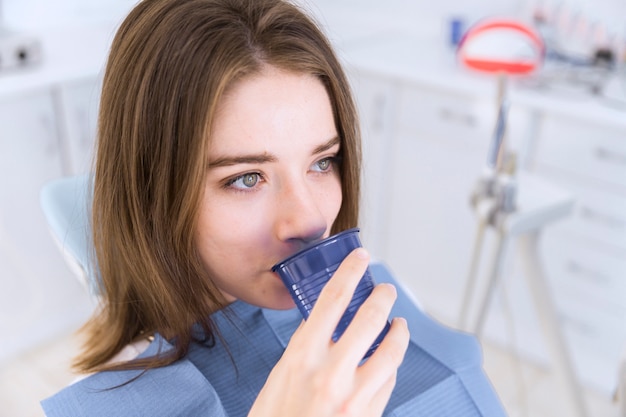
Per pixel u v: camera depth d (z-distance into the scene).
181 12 0.56
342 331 0.50
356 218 0.71
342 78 0.61
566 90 1.79
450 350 0.74
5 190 1.77
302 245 0.59
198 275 0.62
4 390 1.82
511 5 2.21
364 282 0.51
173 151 0.57
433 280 2.19
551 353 1.45
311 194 0.58
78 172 1.91
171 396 0.62
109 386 0.64
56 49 2.00
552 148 1.75
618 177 1.65
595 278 1.79
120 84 0.60
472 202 1.20
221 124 0.54
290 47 0.55
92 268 0.86
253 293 0.62
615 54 1.99
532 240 1.31
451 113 1.92
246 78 0.53
